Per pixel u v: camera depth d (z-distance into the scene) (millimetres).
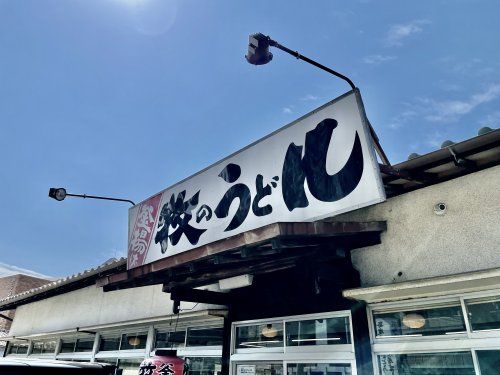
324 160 4645
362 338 4684
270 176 5273
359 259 4953
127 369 8422
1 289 21953
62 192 9633
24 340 12695
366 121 4355
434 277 4023
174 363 4625
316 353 5109
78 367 3039
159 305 8047
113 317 9188
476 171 4254
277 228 3691
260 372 5781
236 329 6363
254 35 5152
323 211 4473
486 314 4004
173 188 7152
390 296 4586
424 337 4324
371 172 4121
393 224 4758
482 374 3828
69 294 11406
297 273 5625
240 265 5230
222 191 5992
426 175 4504
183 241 6395
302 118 5105
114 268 8945
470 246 4059
